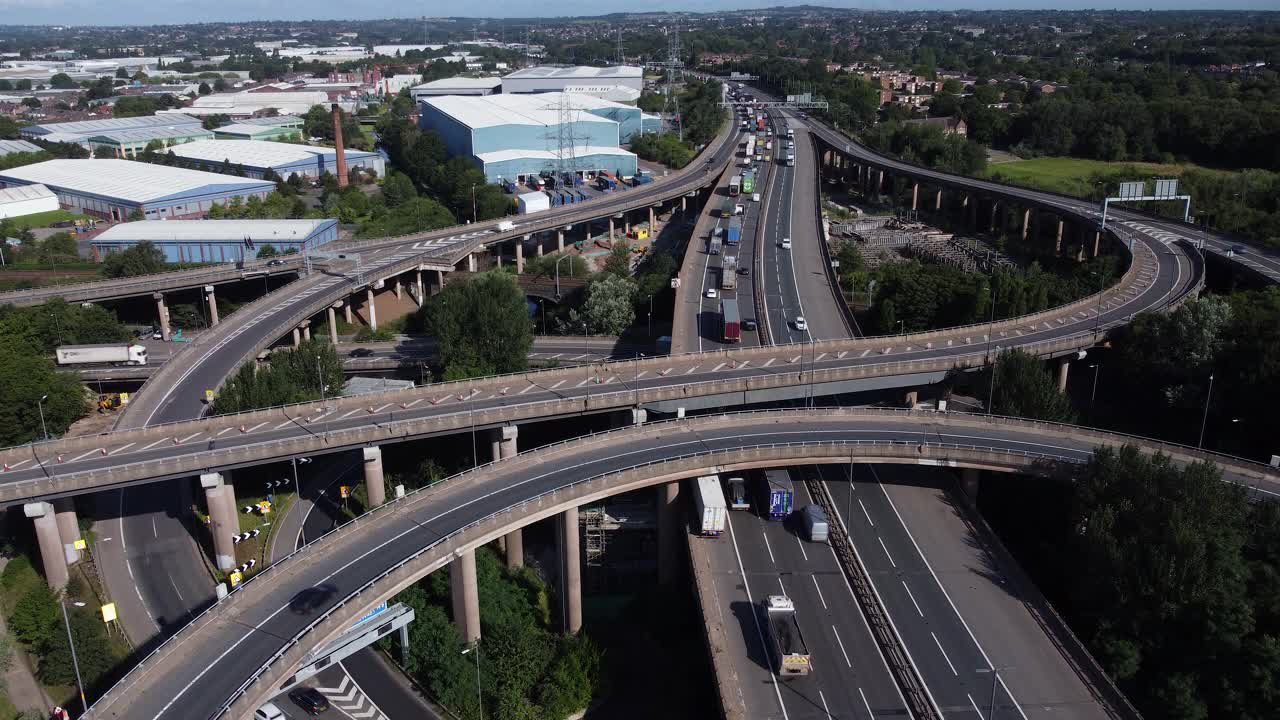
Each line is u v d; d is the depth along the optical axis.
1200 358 176.75
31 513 132.50
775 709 103.69
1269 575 112.56
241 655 101.75
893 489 149.88
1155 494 121.94
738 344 195.38
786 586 125.75
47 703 117.25
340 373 184.12
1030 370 168.88
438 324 193.75
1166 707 108.62
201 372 185.12
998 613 120.25
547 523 159.38
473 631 126.88
